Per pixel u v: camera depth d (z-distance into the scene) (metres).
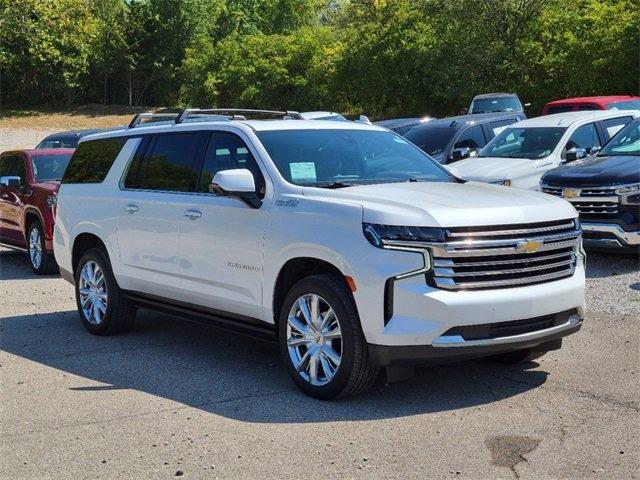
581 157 12.56
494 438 4.87
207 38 64.38
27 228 12.62
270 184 6.16
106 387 6.20
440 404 5.53
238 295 6.34
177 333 8.05
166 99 70.62
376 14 52.22
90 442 5.02
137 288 7.54
